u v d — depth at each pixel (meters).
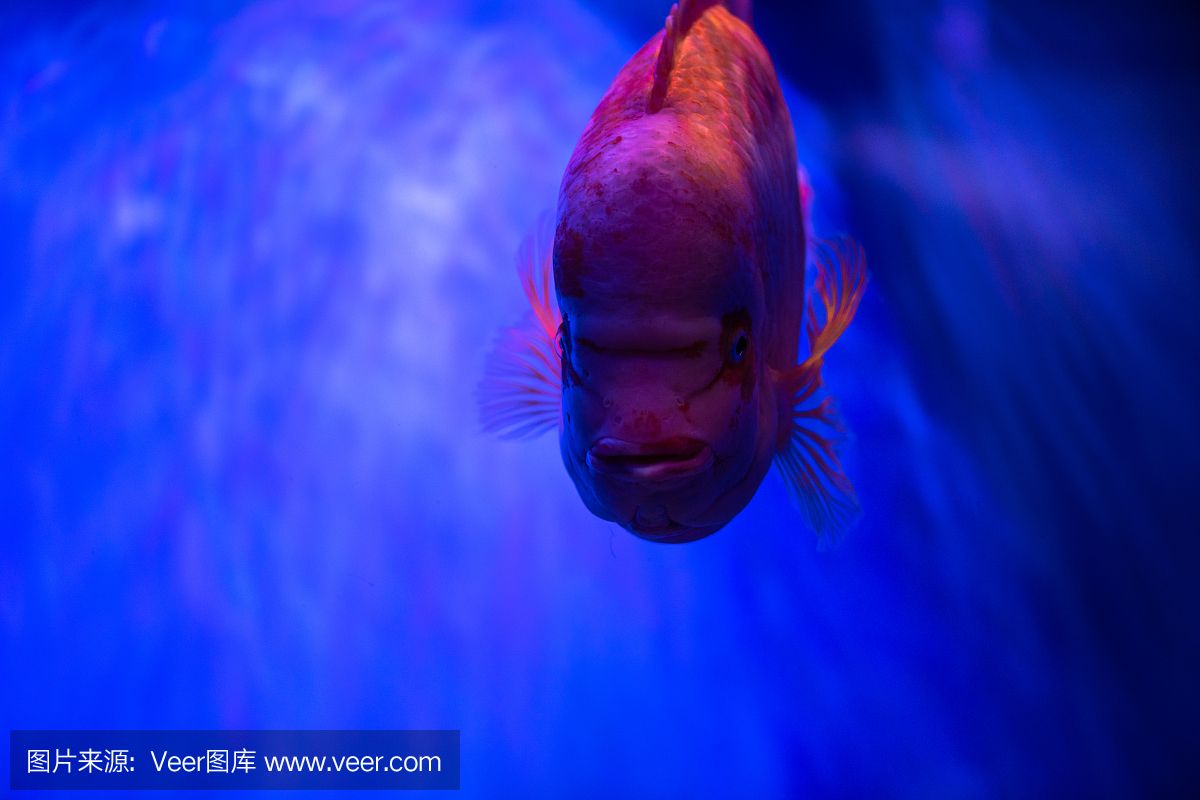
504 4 7.85
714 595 6.41
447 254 7.22
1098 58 8.42
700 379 1.54
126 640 6.15
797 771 5.78
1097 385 7.16
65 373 6.59
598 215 1.51
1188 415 7.03
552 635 6.35
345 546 6.57
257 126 7.28
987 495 6.71
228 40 7.48
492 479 6.75
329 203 7.20
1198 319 7.37
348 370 6.93
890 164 7.79
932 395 6.95
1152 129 8.16
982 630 6.26
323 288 7.06
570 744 5.93
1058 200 7.79
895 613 6.29
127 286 6.79
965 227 7.57
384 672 6.22
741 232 1.61
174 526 6.46
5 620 6.13
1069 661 6.13
